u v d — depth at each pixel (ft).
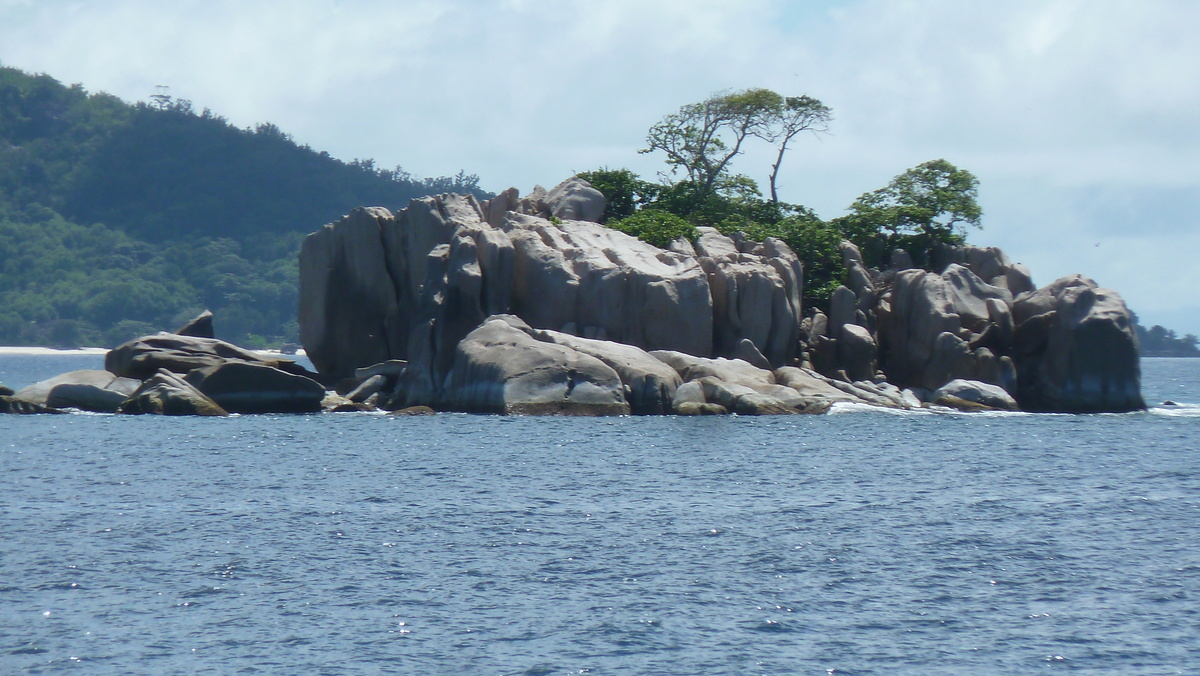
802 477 294.25
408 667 152.76
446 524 231.71
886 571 197.88
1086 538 223.51
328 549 209.67
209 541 215.10
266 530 224.94
